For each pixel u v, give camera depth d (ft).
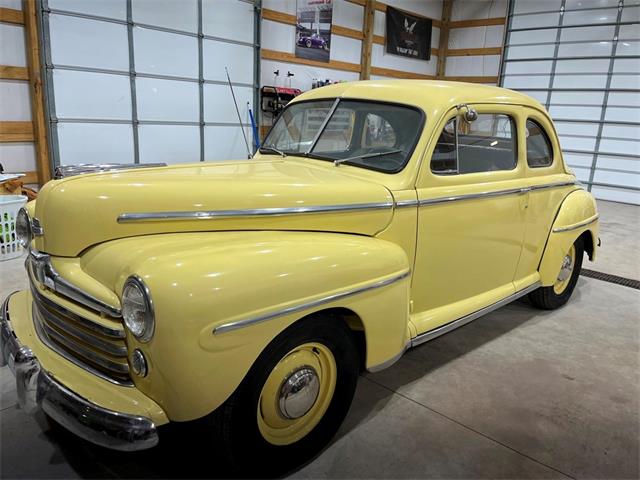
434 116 8.05
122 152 23.59
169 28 23.94
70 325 5.85
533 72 36.88
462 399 8.49
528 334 11.35
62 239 5.93
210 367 5.08
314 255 6.08
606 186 34.45
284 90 28.96
